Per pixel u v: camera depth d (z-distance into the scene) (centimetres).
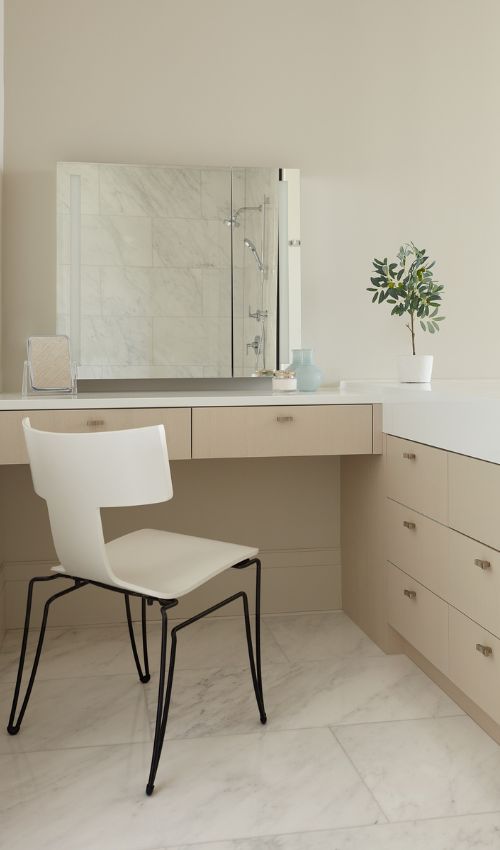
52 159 266
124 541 207
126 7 267
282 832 149
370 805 158
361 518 264
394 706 205
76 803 160
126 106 269
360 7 280
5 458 220
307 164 279
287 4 276
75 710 204
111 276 266
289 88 277
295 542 287
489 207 290
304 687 218
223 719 198
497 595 171
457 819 153
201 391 273
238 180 273
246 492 283
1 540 264
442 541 199
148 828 151
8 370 266
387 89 283
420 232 287
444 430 196
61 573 185
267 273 275
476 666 181
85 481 166
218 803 159
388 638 242
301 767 174
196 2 271
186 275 271
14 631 269
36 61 263
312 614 286
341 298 284
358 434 240
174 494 279
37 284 266
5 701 209
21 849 144
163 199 269
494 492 171
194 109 273
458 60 286
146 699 211
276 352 276
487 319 292
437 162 287
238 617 282
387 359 287
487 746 183
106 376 267
